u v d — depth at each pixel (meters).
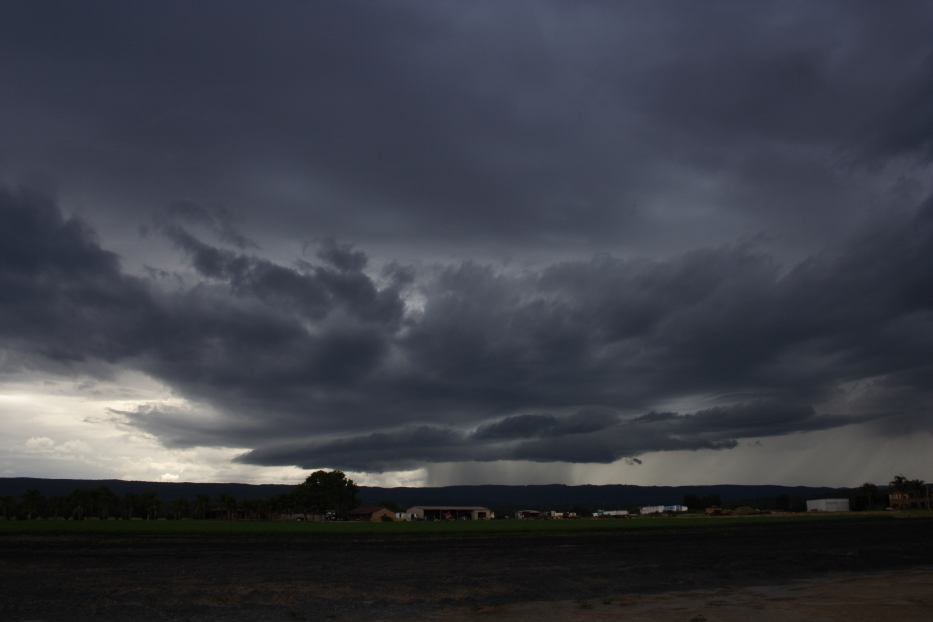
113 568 39.44
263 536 77.88
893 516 147.62
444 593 31.22
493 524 122.38
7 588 30.55
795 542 68.00
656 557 50.81
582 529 97.94
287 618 25.17
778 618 25.31
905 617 25.42
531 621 24.89
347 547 59.97
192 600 28.17
